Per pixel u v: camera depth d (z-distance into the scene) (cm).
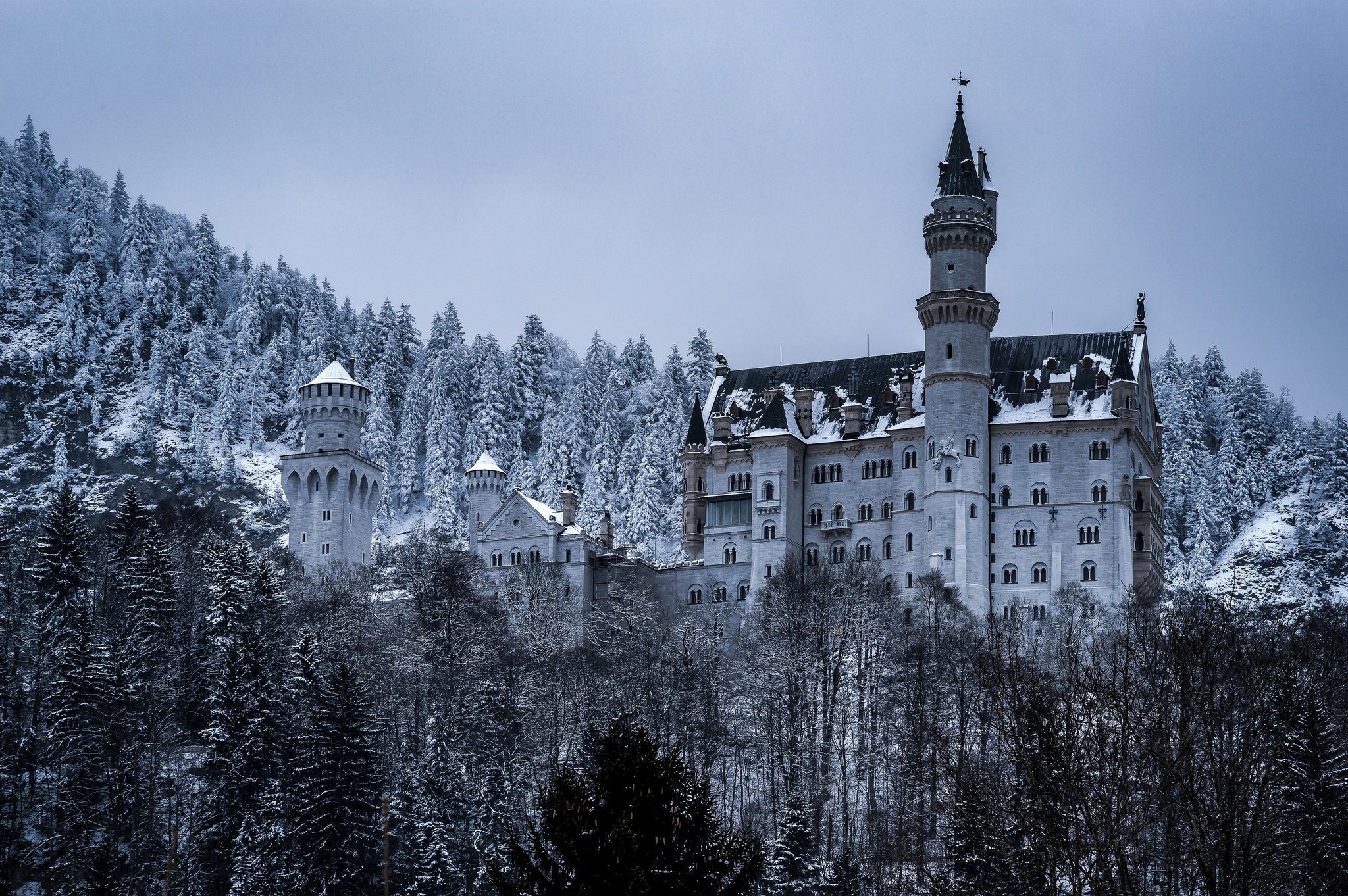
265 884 11669
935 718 13975
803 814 11919
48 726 13400
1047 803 7431
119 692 13325
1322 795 8744
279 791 12562
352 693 12794
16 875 12200
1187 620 11119
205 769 13075
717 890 5688
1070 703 7856
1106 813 6981
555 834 5650
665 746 10988
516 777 13388
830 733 15275
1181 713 7769
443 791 12775
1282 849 6956
